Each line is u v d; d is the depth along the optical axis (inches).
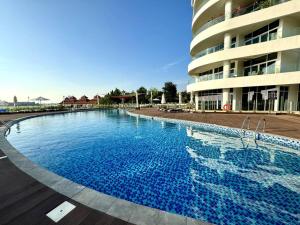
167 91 2603.3
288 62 608.4
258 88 679.7
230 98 764.6
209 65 832.9
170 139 386.6
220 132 425.4
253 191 173.0
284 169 223.8
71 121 698.2
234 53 689.6
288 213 140.0
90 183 194.9
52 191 128.9
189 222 96.9
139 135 431.8
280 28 596.1
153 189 180.2
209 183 191.0
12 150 225.3
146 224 95.1
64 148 327.0
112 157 277.0
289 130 352.2
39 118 788.6
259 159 257.4
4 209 108.7
